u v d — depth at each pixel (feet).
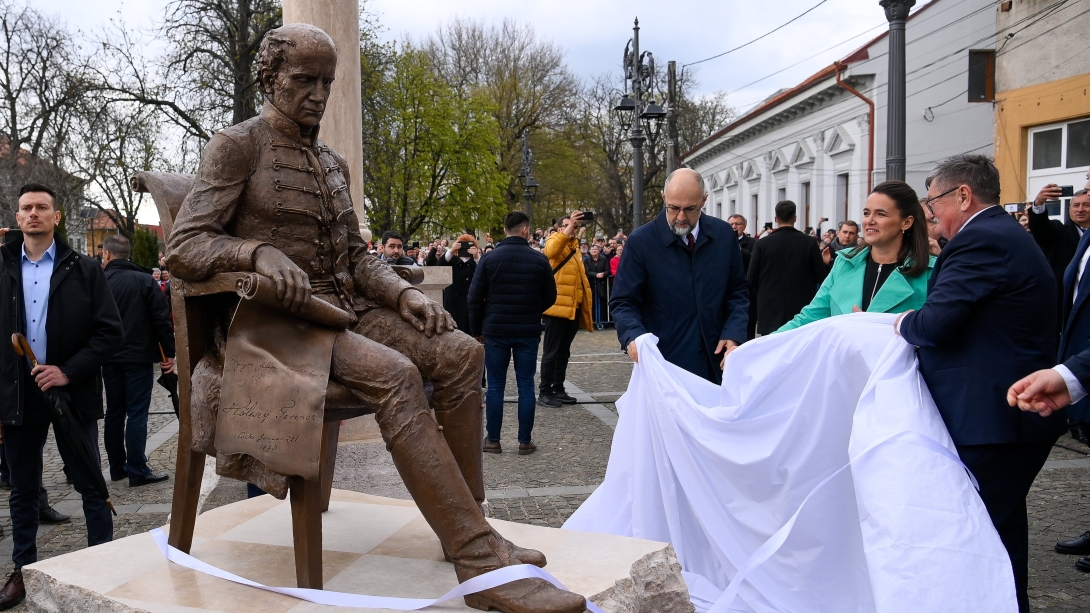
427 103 105.29
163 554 9.37
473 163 109.60
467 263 37.06
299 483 7.96
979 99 78.69
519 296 23.03
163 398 36.86
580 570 8.64
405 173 104.73
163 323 21.89
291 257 8.59
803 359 11.68
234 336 8.14
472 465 8.75
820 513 11.15
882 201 13.25
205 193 8.26
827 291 14.55
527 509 18.02
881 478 9.39
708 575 12.23
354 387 8.05
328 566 9.04
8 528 17.87
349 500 11.71
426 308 8.82
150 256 59.06
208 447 8.56
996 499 9.55
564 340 31.04
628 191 135.54
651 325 14.26
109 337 14.12
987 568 8.75
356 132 17.58
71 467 13.91
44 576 8.78
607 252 62.54
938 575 8.75
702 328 14.05
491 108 112.37
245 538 10.00
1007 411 9.34
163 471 22.79
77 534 17.21
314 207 8.70
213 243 8.12
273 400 7.93
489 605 7.63
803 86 96.02
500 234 126.00
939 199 10.44
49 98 86.43
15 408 13.35
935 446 9.40
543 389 31.45
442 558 9.27
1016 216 25.25
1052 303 9.54
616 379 37.50
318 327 8.25
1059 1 57.36
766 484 11.61
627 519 12.73
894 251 13.56
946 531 8.91
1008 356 9.40
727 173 137.49
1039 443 9.47
